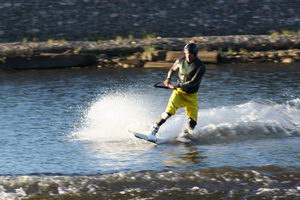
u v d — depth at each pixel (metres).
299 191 24.16
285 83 51.19
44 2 87.19
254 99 43.78
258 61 68.31
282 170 26.48
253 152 30.16
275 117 37.84
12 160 29.39
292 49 72.19
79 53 68.75
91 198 23.86
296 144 31.67
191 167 27.47
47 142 33.03
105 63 67.12
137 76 58.38
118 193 24.25
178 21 85.44
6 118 39.09
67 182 25.27
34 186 24.94
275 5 90.62
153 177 25.70
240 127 35.50
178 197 23.83
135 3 88.56
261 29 85.38
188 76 32.03
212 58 66.56
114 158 29.50
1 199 23.75
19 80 56.31
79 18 84.88
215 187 24.75
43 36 80.69
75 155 30.23
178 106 32.47
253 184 24.97
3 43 72.62
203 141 32.88
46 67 64.44
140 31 82.88
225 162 28.28
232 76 56.12
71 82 54.59
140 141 33.22
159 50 69.12
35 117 39.44
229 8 89.00
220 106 41.41
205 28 84.44
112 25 83.94
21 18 83.69
